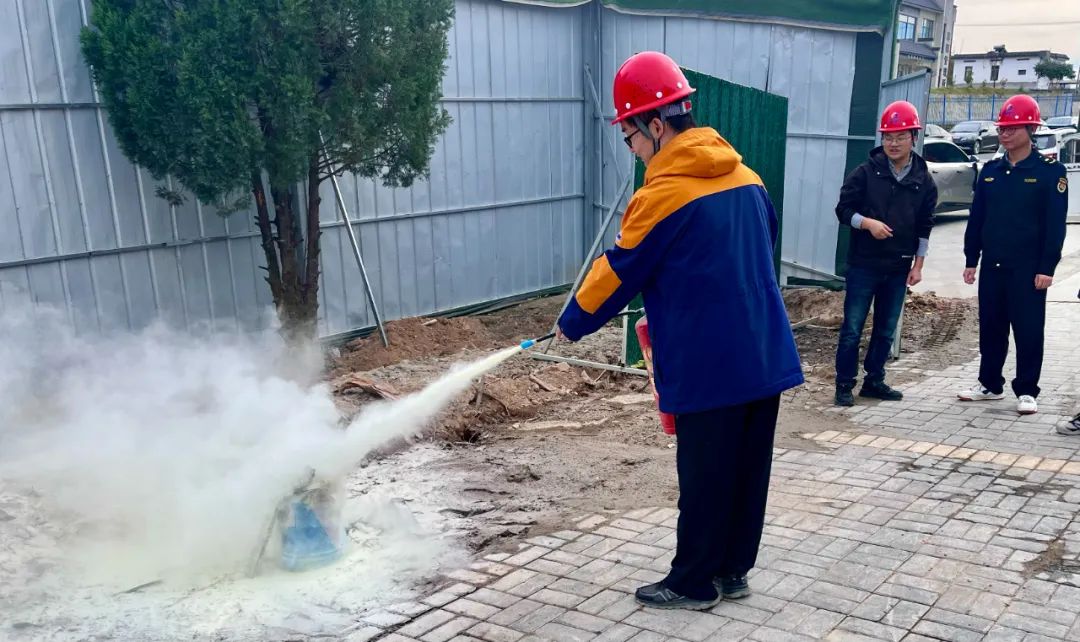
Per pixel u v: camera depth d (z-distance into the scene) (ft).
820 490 14.75
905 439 17.42
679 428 10.51
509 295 38.06
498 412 20.16
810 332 28.07
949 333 28.19
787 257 34.91
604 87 39.47
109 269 24.94
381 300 32.71
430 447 18.02
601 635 10.25
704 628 10.34
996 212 18.58
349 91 23.57
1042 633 9.93
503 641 10.17
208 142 21.77
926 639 9.90
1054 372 22.33
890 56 29.68
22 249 23.09
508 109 36.47
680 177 9.98
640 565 12.15
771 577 11.60
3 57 22.24
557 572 12.01
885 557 12.07
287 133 22.33
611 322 29.58
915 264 19.99
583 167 40.55
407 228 33.27
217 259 27.35
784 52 32.99
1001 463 15.79
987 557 11.96
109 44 21.76
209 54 21.62
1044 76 260.62
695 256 9.93
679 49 36.17
